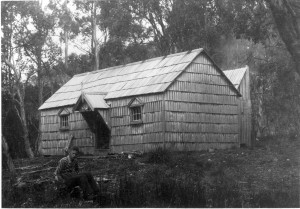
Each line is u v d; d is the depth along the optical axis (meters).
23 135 39.91
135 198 10.65
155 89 24.23
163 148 22.86
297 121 36.72
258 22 24.33
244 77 32.66
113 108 26.73
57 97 32.44
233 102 28.14
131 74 28.52
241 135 31.39
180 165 17.97
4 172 16.89
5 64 38.31
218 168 16.83
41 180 14.60
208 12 39.50
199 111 25.75
